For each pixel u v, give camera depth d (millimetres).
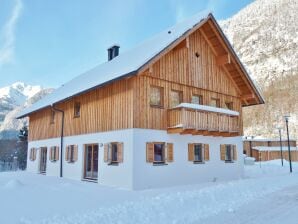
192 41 15344
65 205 8266
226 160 16188
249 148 35562
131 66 12055
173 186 12812
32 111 20156
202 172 14531
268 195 9695
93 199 9266
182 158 13719
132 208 7641
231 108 17078
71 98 15445
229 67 16766
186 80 14633
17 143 45250
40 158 20297
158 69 13391
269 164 28000
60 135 17656
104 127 13766
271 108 59375
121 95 12938
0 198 9305
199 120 13344
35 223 6344
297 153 35438
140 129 12242
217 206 7820
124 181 12039
